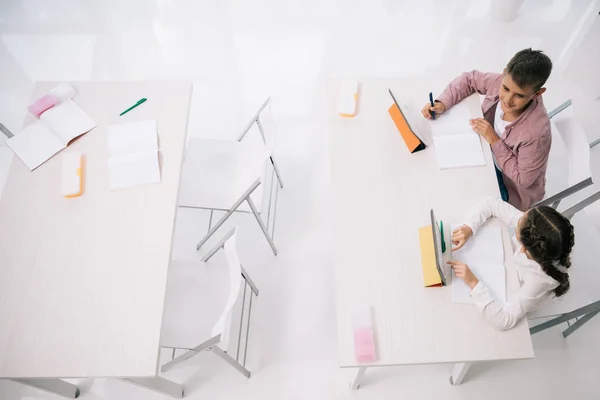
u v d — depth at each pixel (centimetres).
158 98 204
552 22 325
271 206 264
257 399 213
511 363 217
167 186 183
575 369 215
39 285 164
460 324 154
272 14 339
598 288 179
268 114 201
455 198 177
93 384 215
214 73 313
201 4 341
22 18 334
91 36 327
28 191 183
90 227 175
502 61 311
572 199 255
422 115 199
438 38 323
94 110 201
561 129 190
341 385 215
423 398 211
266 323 230
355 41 324
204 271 196
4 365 151
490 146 190
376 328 154
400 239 169
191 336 179
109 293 163
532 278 153
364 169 184
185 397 213
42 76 310
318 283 241
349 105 199
